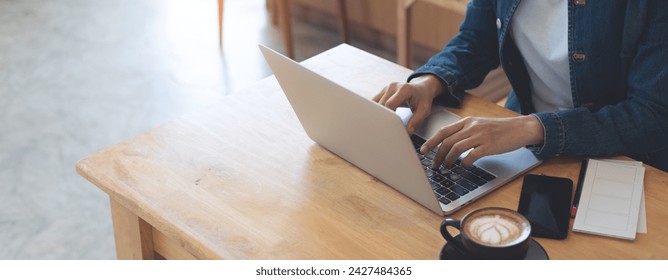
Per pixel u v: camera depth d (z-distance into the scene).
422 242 1.34
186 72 3.55
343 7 3.73
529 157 1.53
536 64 1.77
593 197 1.42
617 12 1.58
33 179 2.87
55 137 3.11
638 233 1.35
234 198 1.45
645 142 1.54
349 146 1.49
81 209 2.73
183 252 1.50
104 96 3.38
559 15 1.68
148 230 1.54
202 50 3.74
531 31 1.73
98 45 3.77
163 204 1.43
